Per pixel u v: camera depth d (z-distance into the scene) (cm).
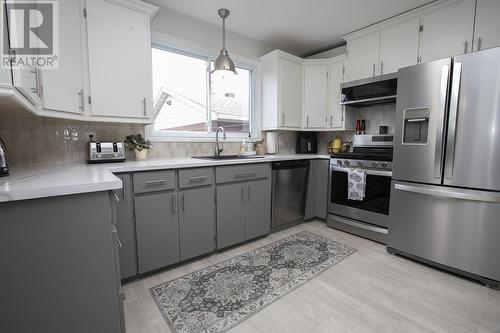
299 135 357
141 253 174
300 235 266
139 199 171
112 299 96
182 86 263
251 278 179
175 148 252
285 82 311
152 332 129
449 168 180
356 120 324
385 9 241
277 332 129
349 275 184
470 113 170
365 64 284
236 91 312
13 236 78
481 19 204
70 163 191
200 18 258
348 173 263
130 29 189
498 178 161
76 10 161
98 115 177
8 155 167
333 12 247
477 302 152
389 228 221
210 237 212
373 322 135
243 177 232
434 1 225
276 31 291
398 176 212
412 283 174
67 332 88
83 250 89
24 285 80
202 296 159
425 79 190
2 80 84
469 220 175
